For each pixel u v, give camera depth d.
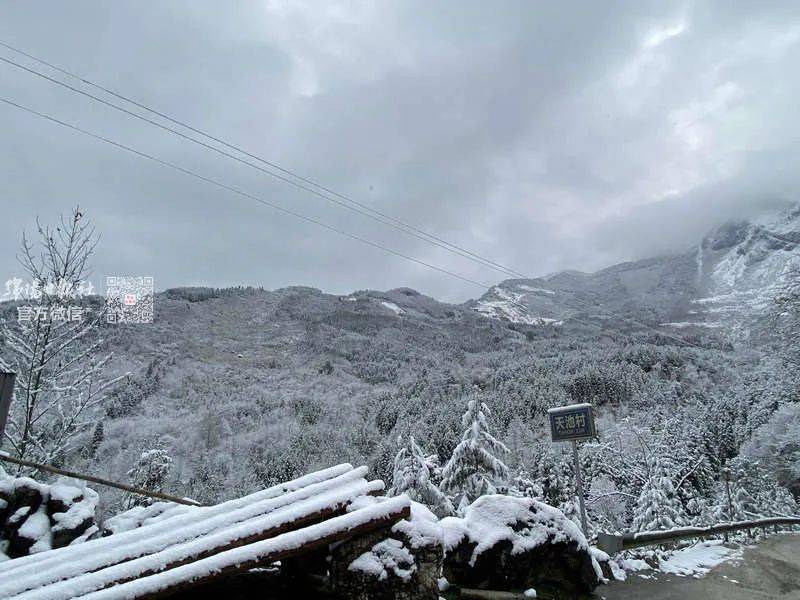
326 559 4.31
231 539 3.78
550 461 22.70
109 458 31.08
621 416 55.75
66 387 10.34
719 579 6.98
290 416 82.94
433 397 77.81
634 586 6.31
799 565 8.22
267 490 5.06
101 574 3.37
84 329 10.79
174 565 3.55
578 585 5.63
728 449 32.09
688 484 19.27
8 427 9.85
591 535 7.94
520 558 5.22
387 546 3.93
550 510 5.87
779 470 24.14
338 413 87.31
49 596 3.15
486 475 11.01
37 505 5.87
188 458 56.31
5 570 3.85
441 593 4.98
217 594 4.10
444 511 10.63
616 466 20.62
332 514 4.27
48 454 9.86
